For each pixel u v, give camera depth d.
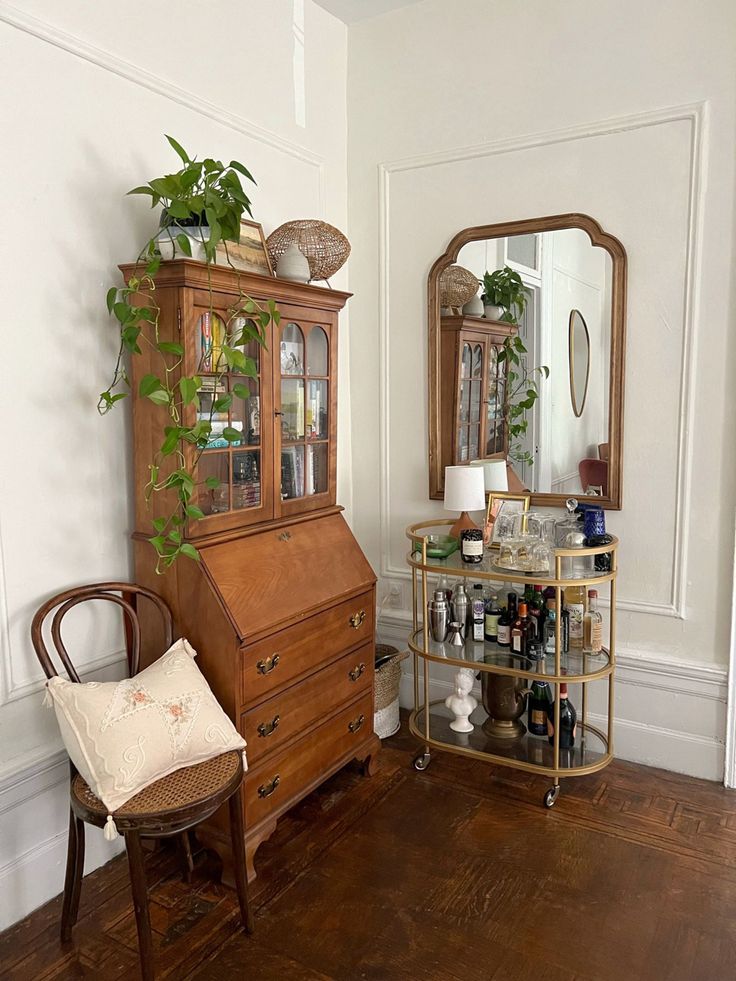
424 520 3.49
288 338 2.70
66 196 2.24
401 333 3.45
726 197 2.69
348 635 2.79
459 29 3.17
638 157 2.83
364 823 2.66
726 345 2.74
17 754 2.19
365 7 3.29
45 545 2.24
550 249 3.03
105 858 2.47
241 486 2.53
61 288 2.24
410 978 1.96
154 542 2.19
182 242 2.21
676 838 2.54
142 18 2.46
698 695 2.91
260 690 2.37
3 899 2.16
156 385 2.15
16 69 2.08
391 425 3.53
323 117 3.34
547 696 3.00
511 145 3.08
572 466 3.05
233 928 2.15
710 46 2.67
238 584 2.37
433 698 3.55
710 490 2.81
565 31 2.94
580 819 2.66
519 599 3.01
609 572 2.76
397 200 3.40
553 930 2.12
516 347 3.14
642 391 2.91
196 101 2.66
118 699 1.98
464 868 2.40
